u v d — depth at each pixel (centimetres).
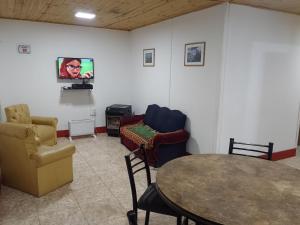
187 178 178
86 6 376
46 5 375
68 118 564
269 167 204
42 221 252
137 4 358
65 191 313
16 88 504
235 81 366
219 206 142
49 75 531
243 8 350
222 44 347
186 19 411
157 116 466
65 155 318
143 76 556
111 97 607
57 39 527
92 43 565
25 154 290
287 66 415
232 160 218
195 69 399
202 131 394
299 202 148
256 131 404
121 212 269
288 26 400
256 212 136
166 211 197
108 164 404
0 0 348
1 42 479
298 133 477
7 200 289
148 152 388
